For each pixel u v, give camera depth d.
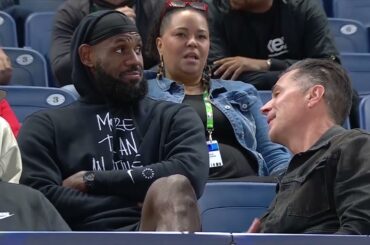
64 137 7.29
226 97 9.03
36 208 6.11
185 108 7.54
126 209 6.98
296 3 10.90
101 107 7.47
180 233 5.05
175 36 9.09
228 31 10.76
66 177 7.20
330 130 6.42
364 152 6.06
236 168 8.58
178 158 7.15
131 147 7.31
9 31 12.06
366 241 5.25
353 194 5.95
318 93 6.61
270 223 6.27
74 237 5.00
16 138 7.57
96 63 7.52
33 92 9.61
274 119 6.72
